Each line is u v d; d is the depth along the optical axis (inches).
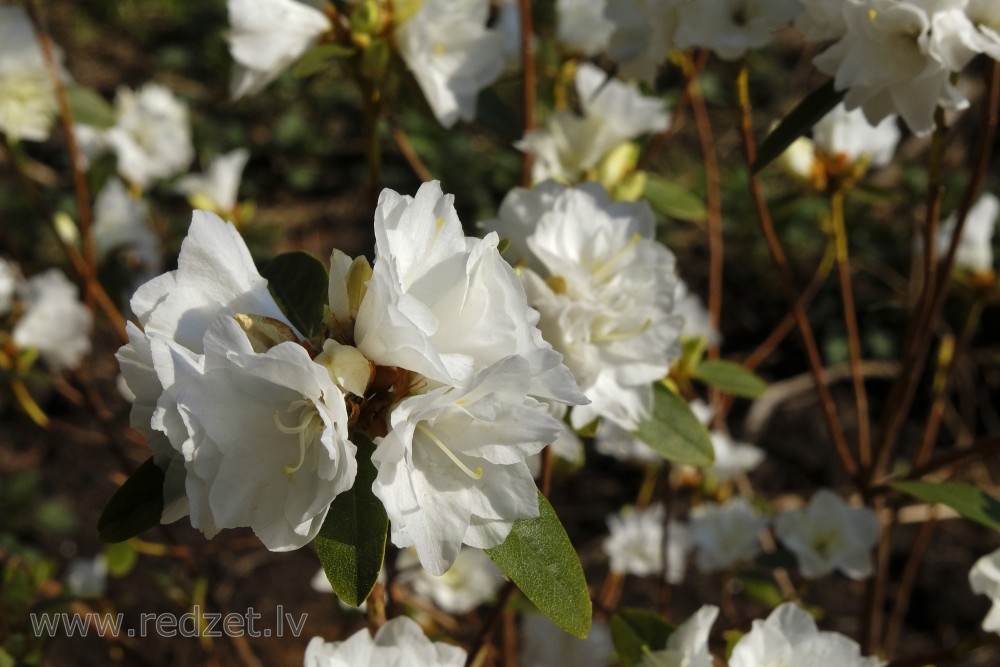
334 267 15.2
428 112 21.3
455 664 17.7
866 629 27.0
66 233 28.0
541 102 41.1
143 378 15.0
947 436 44.4
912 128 18.3
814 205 50.0
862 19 18.0
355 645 17.2
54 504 40.8
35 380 27.1
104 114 27.2
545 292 17.6
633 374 18.2
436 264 14.9
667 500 25.6
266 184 56.0
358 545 14.9
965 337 27.3
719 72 58.2
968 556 40.2
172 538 29.8
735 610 37.8
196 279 15.1
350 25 20.4
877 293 48.6
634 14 21.3
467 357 14.8
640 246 18.3
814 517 23.6
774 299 49.5
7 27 24.1
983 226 26.4
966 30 17.6
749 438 41.8
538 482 21.2
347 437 14.5
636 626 19.3
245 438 14.8
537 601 15.5
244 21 20.0
